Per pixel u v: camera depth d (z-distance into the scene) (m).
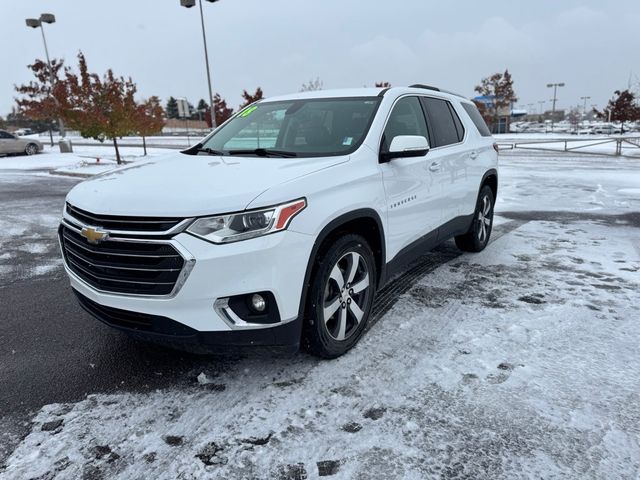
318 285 2.94
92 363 3.26
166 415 2.66
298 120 4.01
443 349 3.32
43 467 2.27
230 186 2.78
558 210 8.42
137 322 2.79
